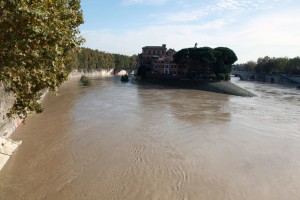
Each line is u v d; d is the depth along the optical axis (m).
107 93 84.62
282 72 183.12
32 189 23.88
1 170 26.92
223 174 27.98
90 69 186.00
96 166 28.66
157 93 90.62
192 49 121.75
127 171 27.78
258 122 51.47
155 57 149.38
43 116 48.03
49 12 17.80
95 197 23.00
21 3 14.80
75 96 74.25
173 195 23.66
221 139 39.47
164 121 48.81
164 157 31.75
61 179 25.73
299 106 72.69
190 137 39.84
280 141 39.66
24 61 16.94
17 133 37.91
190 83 112.56
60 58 20.97
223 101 77.81
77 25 24.16
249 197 23.95
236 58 117.69
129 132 40.84
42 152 31.70
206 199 23.30
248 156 33.12
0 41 15.62
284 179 27.45
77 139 36.59
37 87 20.00
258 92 107.81
